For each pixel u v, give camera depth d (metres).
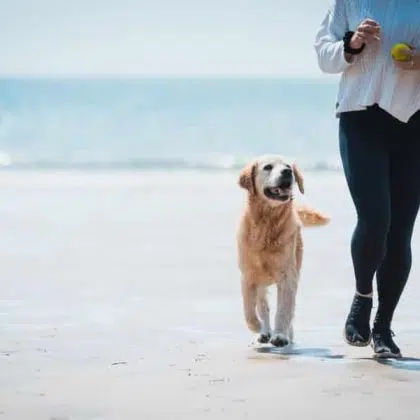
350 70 8.88
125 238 18.09
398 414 7.05
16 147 54.41
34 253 16.30
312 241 17.66
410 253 9.20
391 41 8.67
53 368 8.67
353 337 9.09
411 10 8.70
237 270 14.70
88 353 9.37
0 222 20.48
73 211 22.59
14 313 11.49
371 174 8.76
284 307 10.30
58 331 10.47
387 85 8.67
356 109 8.78
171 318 11.27
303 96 110.25
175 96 114.50
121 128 67.12
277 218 10.40
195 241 17.72
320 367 8.76
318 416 7.00
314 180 30.50
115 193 26.73
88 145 55.59
